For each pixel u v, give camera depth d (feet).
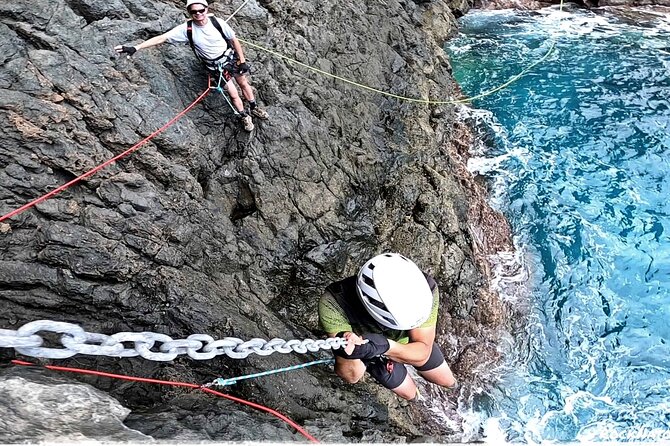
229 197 27.20
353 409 22.81
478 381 29.78
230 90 25.52
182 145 24.99
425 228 32.63
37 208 20.83
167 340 10.76
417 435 24.81
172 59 26.17
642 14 59.52
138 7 26.61
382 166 33.06
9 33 22.49
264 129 28.14
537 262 35.06
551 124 43.83
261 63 30.76
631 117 43.86
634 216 36.73
